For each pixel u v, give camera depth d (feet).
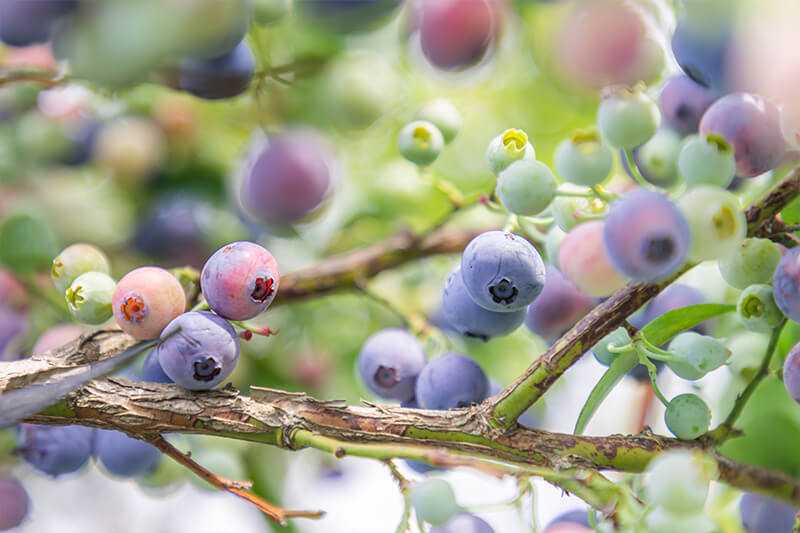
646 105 1.46
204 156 1.99
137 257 1.96
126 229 1.95
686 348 1.46
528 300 1.46
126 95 1.89
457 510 1.41
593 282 1.42
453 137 1.62
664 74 1.57
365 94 1.75
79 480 1.92
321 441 1.42
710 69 1.43
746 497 1.56
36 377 1.45
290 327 1.94
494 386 1.55
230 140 2.01
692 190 1.39
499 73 1.85
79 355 1.48
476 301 1.47
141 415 1.43
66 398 1.43
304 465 1.88
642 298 1.43
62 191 1.95
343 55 1.76
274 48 1.75
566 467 1.44
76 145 1.94
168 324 1.44
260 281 1.43
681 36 1.43
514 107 1.90
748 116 1.43
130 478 1.60
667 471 1.36
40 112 1.93
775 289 1.44
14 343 1.74
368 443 1.44
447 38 1.66
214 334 1.42
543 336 1.57
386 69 1.77
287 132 1.82
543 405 1.65
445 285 1.52
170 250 1.93
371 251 1.76
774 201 1.43
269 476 1.86
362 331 1.95
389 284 1.93
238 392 1.45
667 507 1.36
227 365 1.43
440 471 1.55
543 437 1.45
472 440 1.45
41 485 1.89
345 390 1.93
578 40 1.58
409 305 1.93
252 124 1.90
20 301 1.75
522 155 1.47
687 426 1.46
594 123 1.88
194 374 1.43
